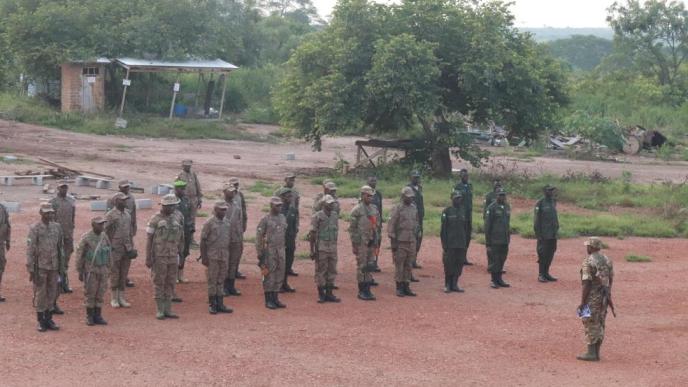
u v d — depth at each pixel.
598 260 12.68
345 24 34.62
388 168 34.94
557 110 36.44
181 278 16.95
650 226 25.72
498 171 38.78
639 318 15.53
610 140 50.44
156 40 52.00
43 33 50.28
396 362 12.27
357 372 11.72
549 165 44.06
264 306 15.30
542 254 18.28
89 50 49.81
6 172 30.22
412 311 15.36
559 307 16.09
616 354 13.12
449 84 35.00
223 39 57.28
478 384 11.43
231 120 55.03
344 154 45.31
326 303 15.69
